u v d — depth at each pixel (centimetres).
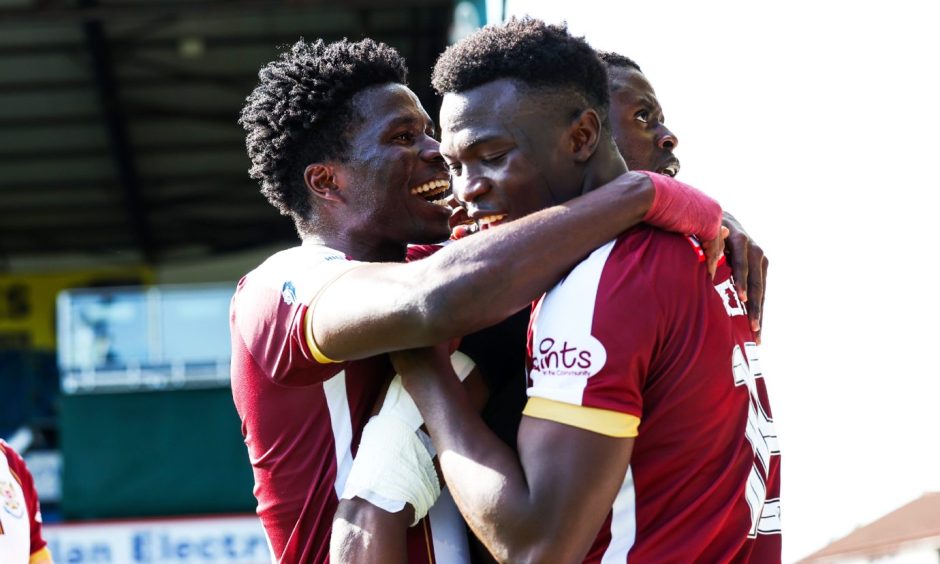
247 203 1441
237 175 1374
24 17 995
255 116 208
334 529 176
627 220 162
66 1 1056
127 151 1301
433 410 167
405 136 203
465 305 156
